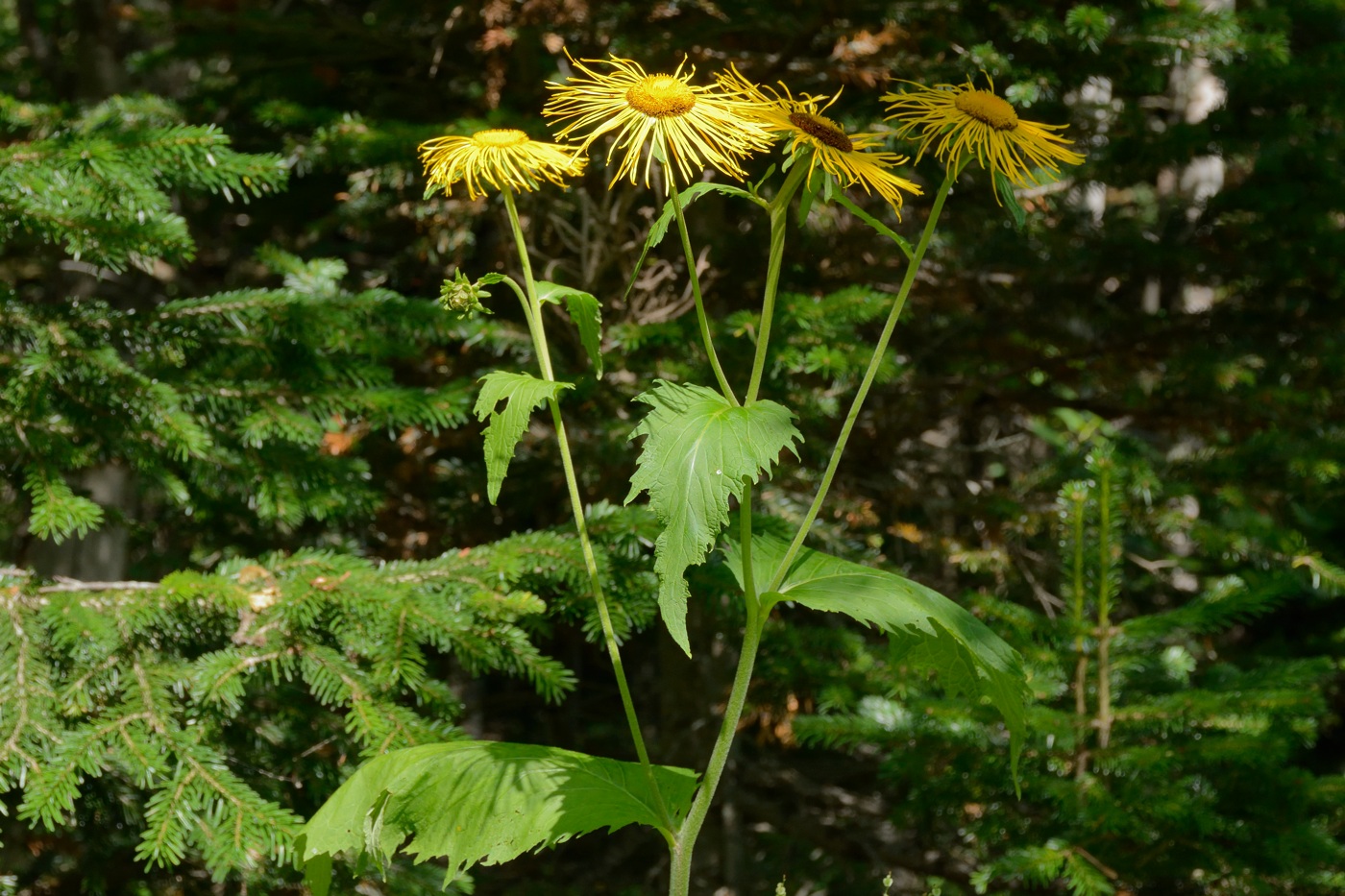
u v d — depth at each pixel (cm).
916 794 384
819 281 484
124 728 274
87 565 546
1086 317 555
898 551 519
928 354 546
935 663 216
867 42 421
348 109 538
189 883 379
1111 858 349
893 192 183
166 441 316
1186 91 700
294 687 359
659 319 442
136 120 444
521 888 565
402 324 366
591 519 329
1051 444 707
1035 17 423
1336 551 561
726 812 564
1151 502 470
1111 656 376
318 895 224
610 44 439
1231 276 553
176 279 599
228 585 296
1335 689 552
